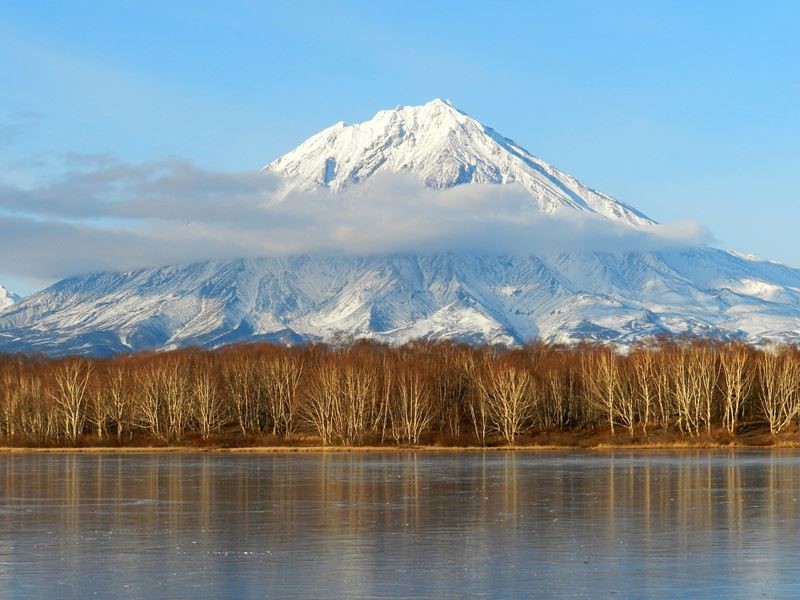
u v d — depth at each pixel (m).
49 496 127.31
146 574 72.12
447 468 173.75
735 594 64.44
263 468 178.25
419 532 91.62
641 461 185.88
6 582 69.75
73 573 72.75
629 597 63.84
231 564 75.69
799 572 70.94
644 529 92.00
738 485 132.75
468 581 68.81
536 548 81.81
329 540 87.19
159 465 189.50
